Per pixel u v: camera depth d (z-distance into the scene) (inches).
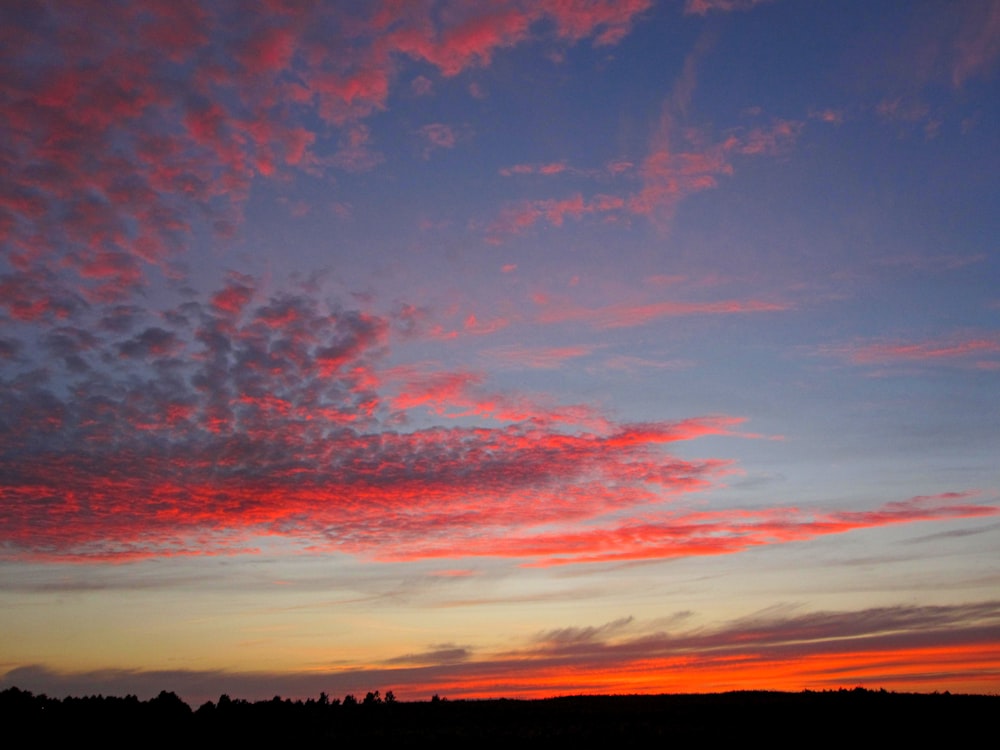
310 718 2309.3
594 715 2234.3
